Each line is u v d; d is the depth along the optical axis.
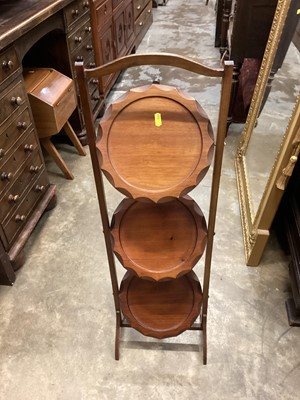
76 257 1.63
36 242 1.71
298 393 1.16
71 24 1.94
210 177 2.07
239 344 1.29
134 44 3.61
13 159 1.44
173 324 1.17
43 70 1.92
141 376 1.21
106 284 1.51
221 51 3.47
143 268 0.98
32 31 1.52
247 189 1.79
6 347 1.29
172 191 0.81
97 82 2.44
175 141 0.80
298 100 1.14
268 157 1.60
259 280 1.51
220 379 1.19
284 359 1.25
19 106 1.45
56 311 1.41
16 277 1.54
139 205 0.95
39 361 1.25
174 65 0.74
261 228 1.46
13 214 1.47
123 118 0.79
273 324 1.35
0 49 1.23
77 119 2.26
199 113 0.78
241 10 1.96
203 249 0.98
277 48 1.62
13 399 1.16
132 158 0.81
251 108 1.99
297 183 1.49
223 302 1.42
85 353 1.27
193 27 4.39
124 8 3.05
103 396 1.16
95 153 0.86
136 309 1.16
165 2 5.36
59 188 2.03
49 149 1.98
